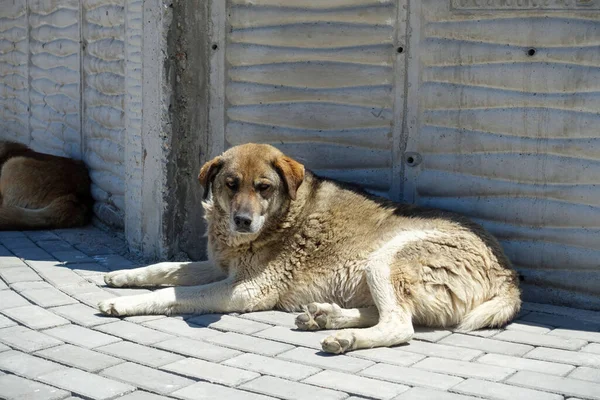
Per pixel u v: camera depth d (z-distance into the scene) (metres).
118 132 5.06
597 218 4.31
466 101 4.43
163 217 4.64
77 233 5.06
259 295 4.29
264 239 4.29
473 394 3.77
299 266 4.30
